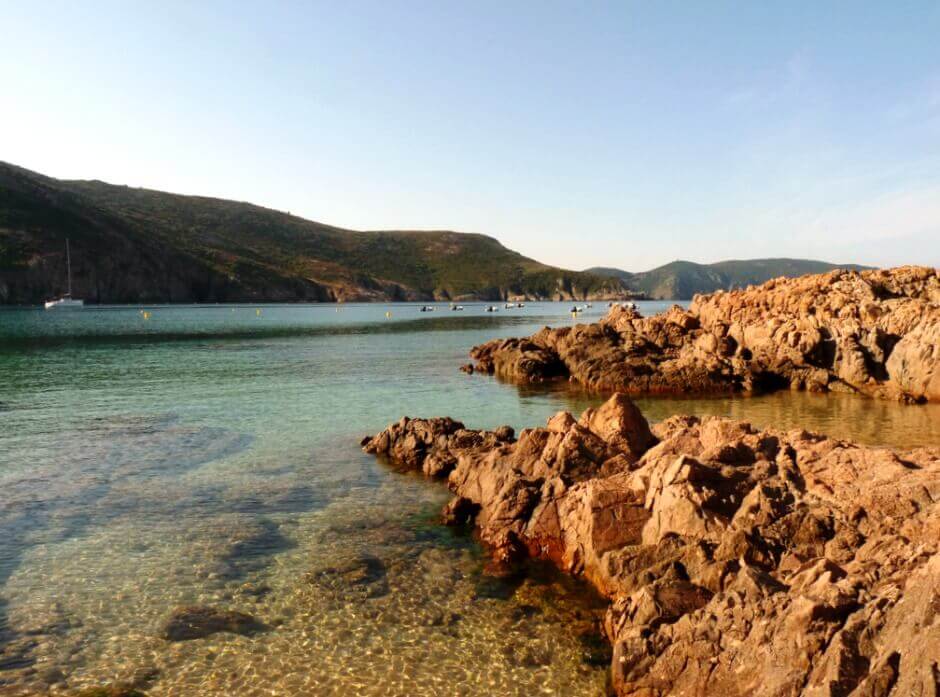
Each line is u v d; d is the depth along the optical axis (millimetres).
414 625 13633
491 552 17500
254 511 20641
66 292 180500
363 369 58406
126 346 78625
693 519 14656
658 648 10844
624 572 14406
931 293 48594
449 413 37406
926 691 6898
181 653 12516
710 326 54031
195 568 16344
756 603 10289
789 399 41469
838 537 12969
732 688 9492
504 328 124188
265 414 36812
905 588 8641
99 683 11500
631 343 52719
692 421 25250
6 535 18344
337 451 28422
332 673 11883
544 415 36844
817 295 49969
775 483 15633
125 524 19344
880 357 43250
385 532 18984
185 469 25297
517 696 11188
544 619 13859
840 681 7953
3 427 32875
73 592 14984
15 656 12320
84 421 34531
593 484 17172
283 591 15148
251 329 114688
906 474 14570
